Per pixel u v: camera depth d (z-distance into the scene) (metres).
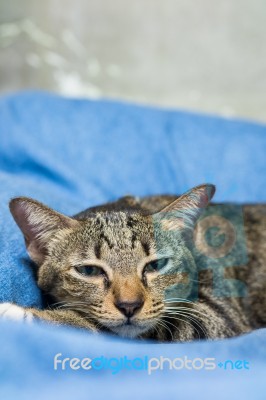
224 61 0.84
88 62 0.85
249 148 0.68
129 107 0.71
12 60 0.84
